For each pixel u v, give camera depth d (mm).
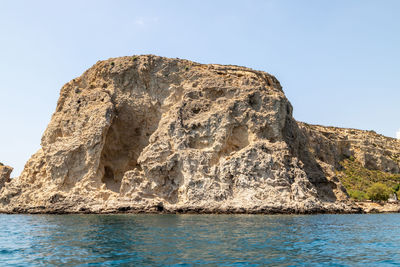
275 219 44594
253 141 61688
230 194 57000
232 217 47562
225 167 58625
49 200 60156
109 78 72438
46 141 69688
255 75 71188
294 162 61000
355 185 106625
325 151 115688
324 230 34719
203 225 37031
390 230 35938
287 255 21969
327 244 26391
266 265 19422
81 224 39125
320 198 64312
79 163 63844
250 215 51312
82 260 20484
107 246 24656
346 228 37125
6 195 66062
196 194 56906
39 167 68500
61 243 26266
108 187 66125
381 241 28375
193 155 60125
